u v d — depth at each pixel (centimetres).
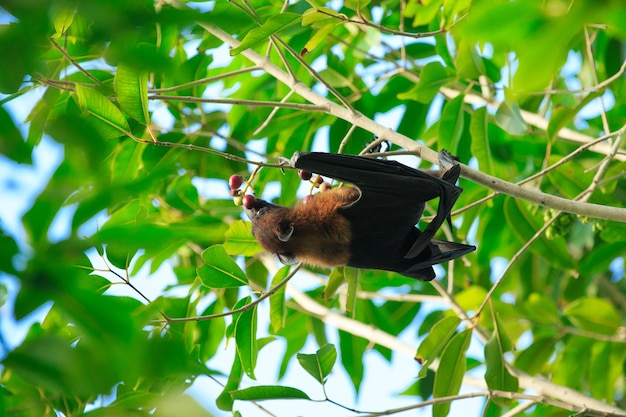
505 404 1218
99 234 504
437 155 1003
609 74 1537
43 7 432
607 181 1359
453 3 1247
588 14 393
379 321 1680
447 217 1033
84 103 945
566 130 1509
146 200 1391
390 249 1038
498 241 1664
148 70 471
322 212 1038
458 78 1339
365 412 1064
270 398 1034
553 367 1797
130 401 850
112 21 439
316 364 1053
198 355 1052
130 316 511
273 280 1216
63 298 490
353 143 1485
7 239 488
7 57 440
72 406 895
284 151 1511
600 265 1513
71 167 523
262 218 1076
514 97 1308
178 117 1499
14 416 782
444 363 1230
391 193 991
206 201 1580
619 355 1602
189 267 1520
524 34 415
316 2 1332
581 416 1134
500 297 1834
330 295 1309
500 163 1642
